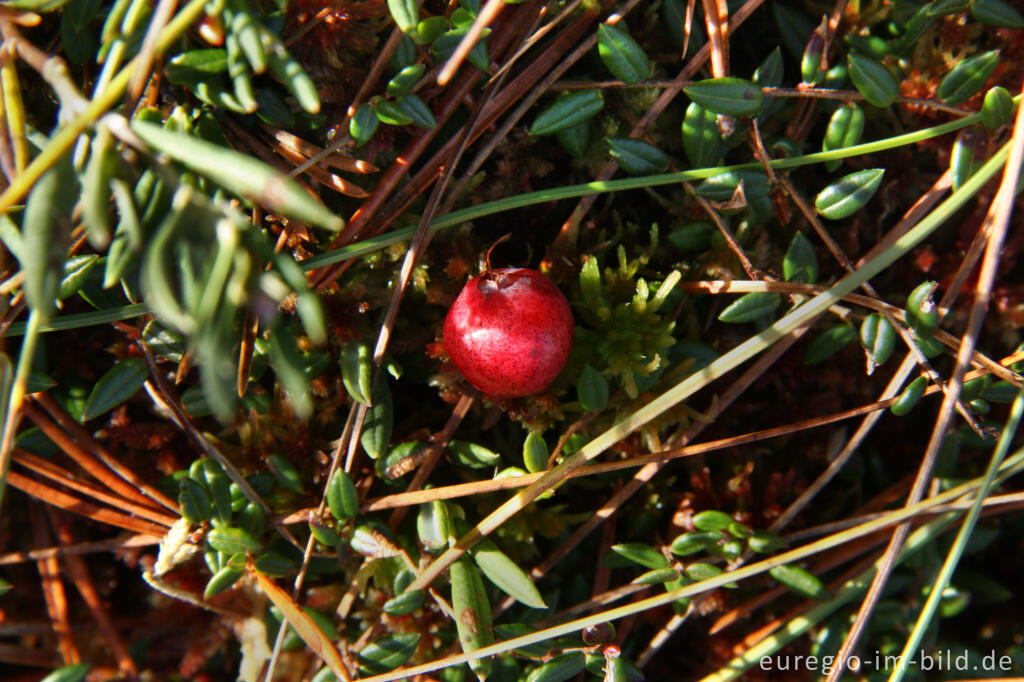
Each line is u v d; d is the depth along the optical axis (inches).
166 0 7.9
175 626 9.3
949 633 9.6
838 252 8.7
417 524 8.9
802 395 9.3
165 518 8.9
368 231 8.7
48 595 9.2
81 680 9.0
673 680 9.4
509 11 8.6
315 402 9.0
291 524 9.0
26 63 8.6
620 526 9.2
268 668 8.9
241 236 7.7
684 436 9.0
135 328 8.8
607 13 8.8
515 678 8.9
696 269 9.0
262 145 8.6
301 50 8.6
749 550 9.0
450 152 8.7
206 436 8.9
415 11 8.3
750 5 8.7
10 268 8.3
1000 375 8.7
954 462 9.4
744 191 8.7
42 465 8.9
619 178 9.0
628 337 8.8
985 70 8.6
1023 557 9.6
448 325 8.6
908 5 9.0
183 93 8.4
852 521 8.9
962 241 9.2
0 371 8.0
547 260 8.9
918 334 8.6
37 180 7.9
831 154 8.7
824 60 8.7
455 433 9.1
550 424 8.9
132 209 7.7
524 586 8.7
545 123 8.6
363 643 9.0
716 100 8.5
